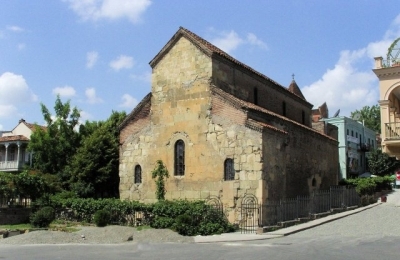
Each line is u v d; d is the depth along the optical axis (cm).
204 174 2888
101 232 2434
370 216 3020
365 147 7419
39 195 3303
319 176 3688
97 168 4053
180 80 3108
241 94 3253
